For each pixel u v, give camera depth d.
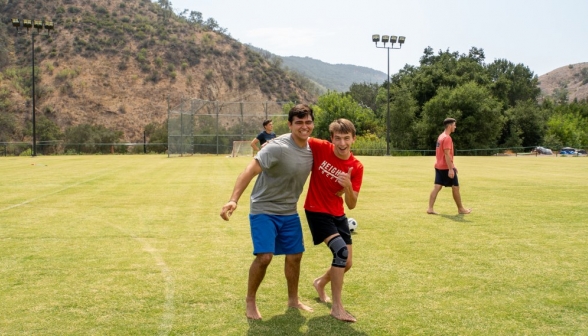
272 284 4.75
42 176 16.75
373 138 46.62
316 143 4.09
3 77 67.75
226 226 7.73
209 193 11.97
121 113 70.94
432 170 19.48
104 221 8.16
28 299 4.33
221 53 88.75
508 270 5.19
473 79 53.56
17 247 6.29
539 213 8.80
